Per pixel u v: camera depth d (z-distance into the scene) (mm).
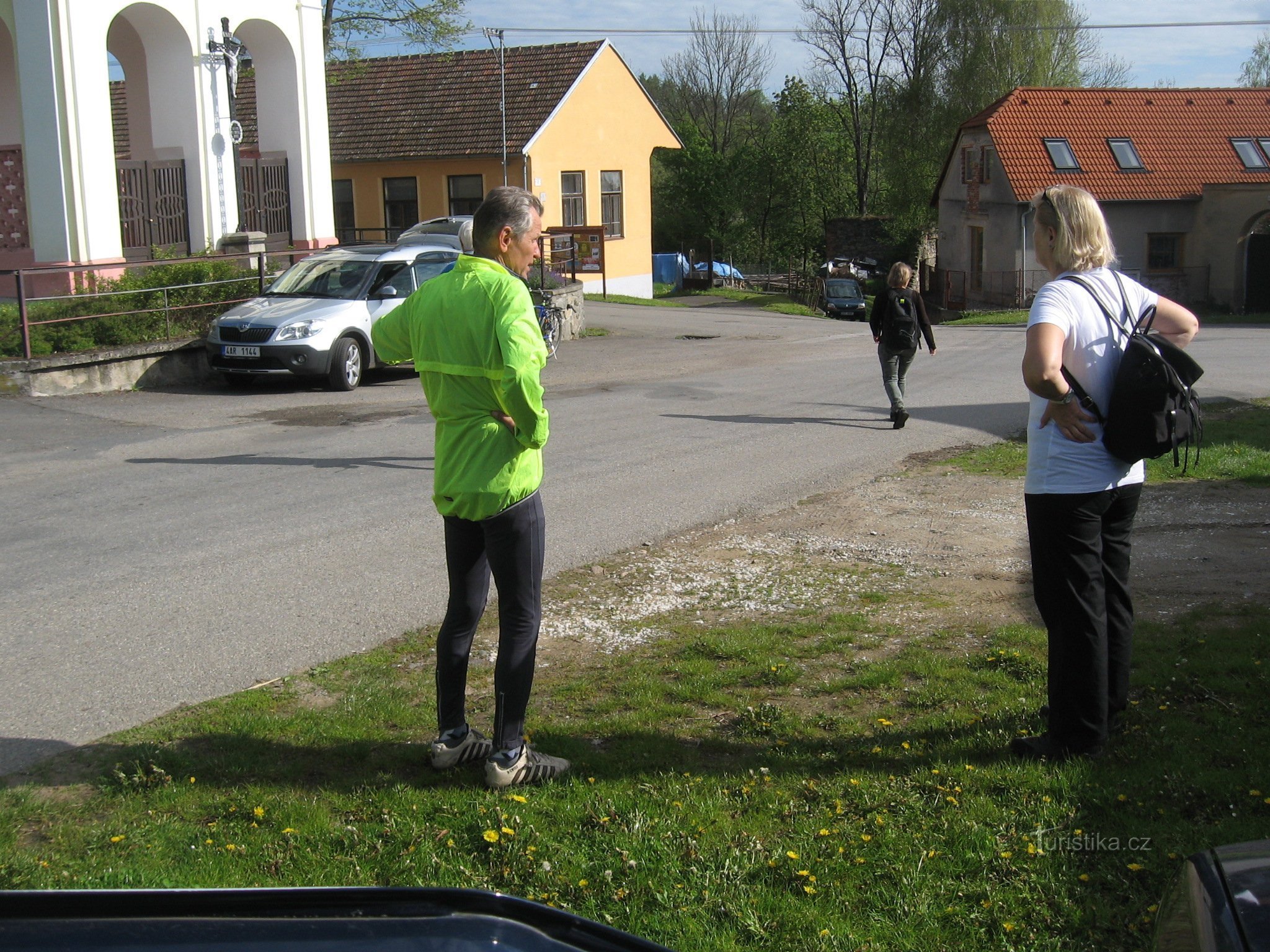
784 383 15438
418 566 6672
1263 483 8992
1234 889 1869
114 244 16250
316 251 16156
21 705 4602
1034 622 5754
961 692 4734
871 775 3922
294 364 13602
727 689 4859
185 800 3744
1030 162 37156
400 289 15047
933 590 6383
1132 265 37344
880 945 2961
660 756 4125
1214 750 4031
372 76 35469
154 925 1431
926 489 9086
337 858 3369
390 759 4109
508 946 1422
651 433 11359
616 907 3145
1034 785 3781
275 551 6973
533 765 3900
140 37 19312
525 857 3371
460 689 4023
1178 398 3762
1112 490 3848
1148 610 5867
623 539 7430
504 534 3805
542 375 16172
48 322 13023
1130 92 39906
